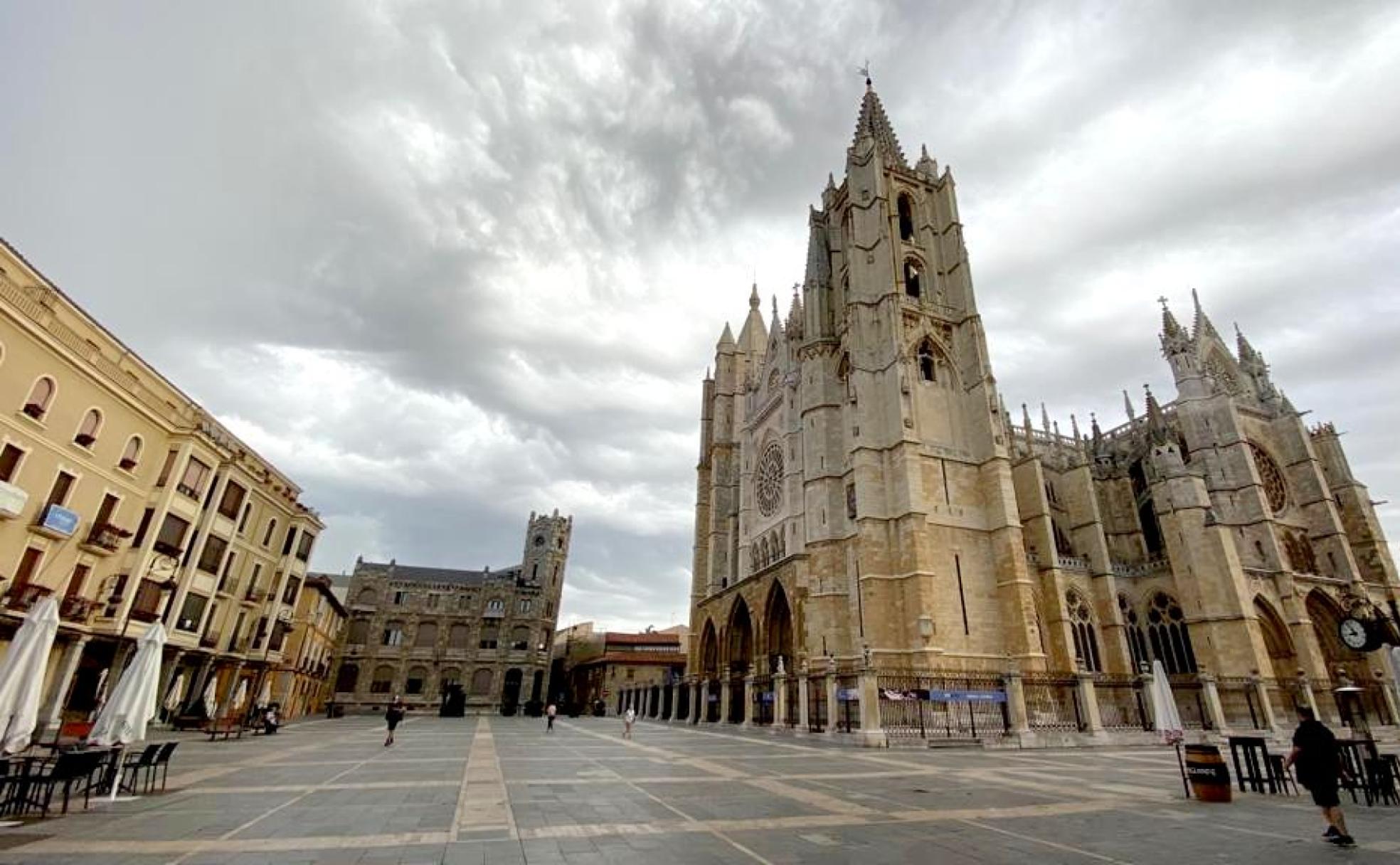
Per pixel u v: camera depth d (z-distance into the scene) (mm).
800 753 26141
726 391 81688
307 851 9398
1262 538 52219
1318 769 10680
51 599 16078
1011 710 32000
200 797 14258
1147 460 60312
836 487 50250
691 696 60812
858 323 50906
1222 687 42312
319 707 76500
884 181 56219
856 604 45188
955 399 49750
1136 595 54000
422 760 22938
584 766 21031
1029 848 9938
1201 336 64500
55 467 30078
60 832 10633
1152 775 19625
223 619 44250
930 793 15547
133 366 35531
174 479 37094
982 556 44219
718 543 75000
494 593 96250
